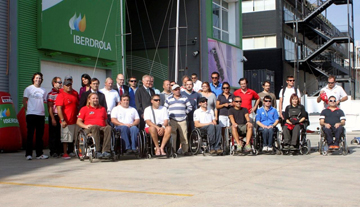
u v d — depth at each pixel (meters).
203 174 7.62
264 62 36.06
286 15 37.00
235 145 11.26
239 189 6.12
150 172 7.94
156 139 10.31
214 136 10.91
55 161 10.05
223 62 24.34
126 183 6.75
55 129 10.94
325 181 6.78
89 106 10.12
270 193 5.81
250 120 11.91
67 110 10.53
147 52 23.19
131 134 10.11
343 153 10.83
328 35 37.78
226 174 7.59
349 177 7.18
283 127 10.96
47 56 14.78
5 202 5.52
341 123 10.82
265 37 36.22
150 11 23.19
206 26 22.61
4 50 13.66
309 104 22.05
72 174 7.81
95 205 5.22
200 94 12.05
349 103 22.47
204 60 22.27
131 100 11.95
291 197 5.54
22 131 12.99
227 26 25.94
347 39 36.09
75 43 15.56
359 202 5.24
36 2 14.38
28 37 14.12
